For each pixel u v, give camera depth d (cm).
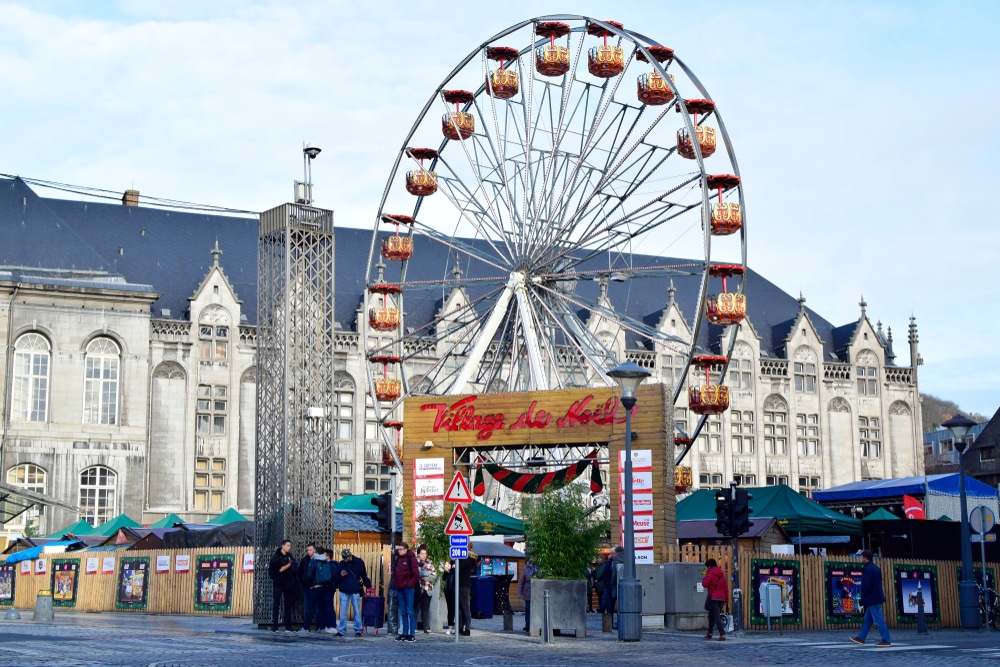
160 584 5162
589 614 5281
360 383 9262
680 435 5934
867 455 10506
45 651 2850
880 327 10912
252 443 8888
